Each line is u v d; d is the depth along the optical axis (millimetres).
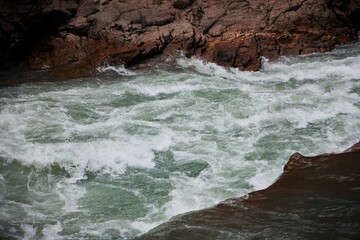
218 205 8094
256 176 9242
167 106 12461
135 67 15523
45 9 16516
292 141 10453
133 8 17266
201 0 17844
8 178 9383
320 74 14430
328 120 11312
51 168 9688
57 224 8016
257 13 17203
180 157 10070
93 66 15469
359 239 6832
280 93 13000
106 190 9031
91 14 17312
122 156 10086
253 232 7188
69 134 10961
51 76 15203
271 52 15812
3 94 13578
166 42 16094
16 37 16344
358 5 18172
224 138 10789
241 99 12711
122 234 7723
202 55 15859
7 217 8188
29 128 11219
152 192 8930
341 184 8289
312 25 17000
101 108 12508
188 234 7273
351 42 17391
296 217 7480
